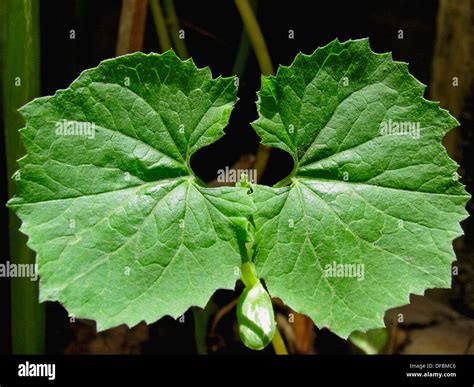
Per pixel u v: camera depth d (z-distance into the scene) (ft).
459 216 0.93
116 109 0.92
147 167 0.93
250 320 0.93
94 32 1.42
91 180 0.91
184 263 0.92
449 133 1.42
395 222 0.94
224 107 0.94
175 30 1.40
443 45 1.40
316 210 0.94
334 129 0.95
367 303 0.93
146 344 1.44
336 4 1.41
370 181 0.95
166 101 0.93
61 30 1.38
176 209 0.93
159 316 0.90
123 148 0.92
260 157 1.39
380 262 0.94
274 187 0.95
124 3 1.31
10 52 1.19
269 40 1.43
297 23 1.43
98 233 0.91
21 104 1.20
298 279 0.93
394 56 1.42
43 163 0.90
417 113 0.94
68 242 0.90
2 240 1.37
